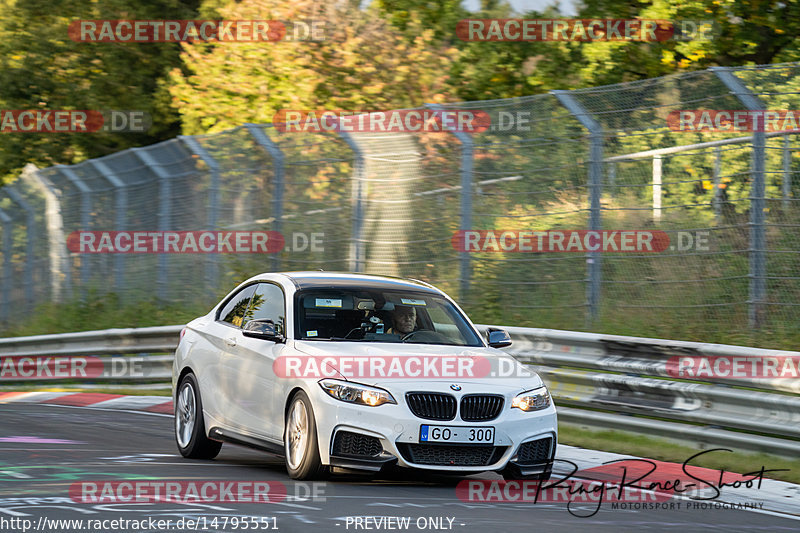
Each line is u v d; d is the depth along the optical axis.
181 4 128.50
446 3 88.25
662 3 75.19
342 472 30.55
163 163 72.81
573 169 50.44
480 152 53.78
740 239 45.41
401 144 57.53
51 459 32.41
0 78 125.06
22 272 90.12
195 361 35.09
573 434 41.59
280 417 30.14
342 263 60.09
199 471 30.75
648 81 48.28
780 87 44.75
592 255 49.50
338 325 31.56
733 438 36.53
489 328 34.06
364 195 59.12
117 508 23.72
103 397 59.16
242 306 34.94
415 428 28.08
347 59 96.31
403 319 32.44
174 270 72.56
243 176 66.06
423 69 97.44
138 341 64.25
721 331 44.91
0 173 128.38
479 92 83.94
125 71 127.06
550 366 44.97
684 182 47.00
